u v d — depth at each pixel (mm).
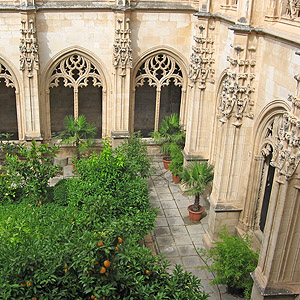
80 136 27625
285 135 14656
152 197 25750
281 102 16484
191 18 26625
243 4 17594
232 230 21172
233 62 18469
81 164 20859
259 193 19953
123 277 12359
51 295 11930
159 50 27156
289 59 15883
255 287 16797
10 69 25906
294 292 16375
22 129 27406
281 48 16453
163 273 13477
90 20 25672
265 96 17891
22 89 26234
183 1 26266
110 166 20000
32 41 24750
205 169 22297
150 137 31391
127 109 27312
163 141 28875
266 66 17750
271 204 15688
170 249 21438
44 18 25188
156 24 26484
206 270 20031
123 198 19094
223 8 22094
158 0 26078
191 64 24516
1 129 32125
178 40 27047
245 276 17625
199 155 25922
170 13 26328
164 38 26875
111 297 12148
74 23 25594
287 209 15156
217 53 23359
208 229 21875
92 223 15117
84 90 32406
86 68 27047
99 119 33469
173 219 23812
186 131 26891
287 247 15719
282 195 15062
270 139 18219
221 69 22812
